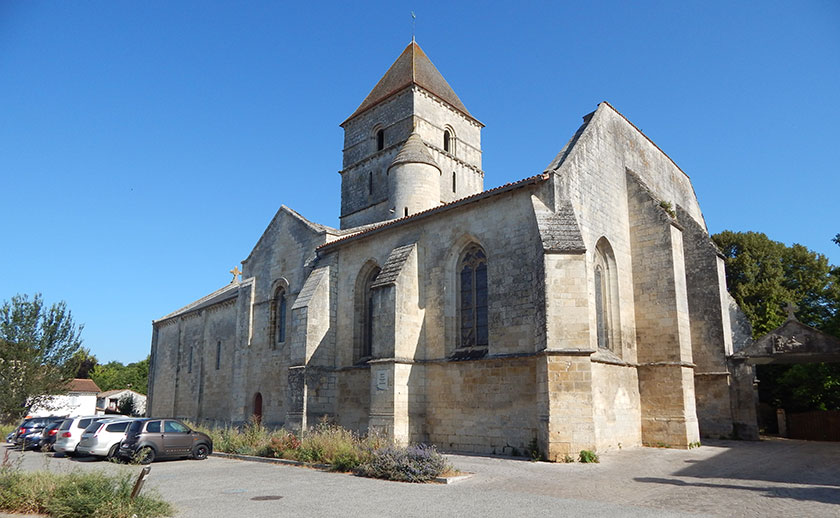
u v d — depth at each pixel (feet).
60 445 75.31
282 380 93.20
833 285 130.52
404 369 68.64
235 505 35.76
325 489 41.52
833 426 86.28
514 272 64.28
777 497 37.01
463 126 123.65
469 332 69.56
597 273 71.15
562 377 55.21
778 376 101.65
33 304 140.26
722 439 77.00
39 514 33.83
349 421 78.79
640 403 71.36
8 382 130.21
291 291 95.91
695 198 105.91
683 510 33.06
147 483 45.57
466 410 65.62
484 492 39.32
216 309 122.72
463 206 70.74
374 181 116.98
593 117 75.66
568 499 36.52
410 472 45.27
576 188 66.80
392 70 126.62
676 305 71.36
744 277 136.56
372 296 76.28
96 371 306.35
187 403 127.65
